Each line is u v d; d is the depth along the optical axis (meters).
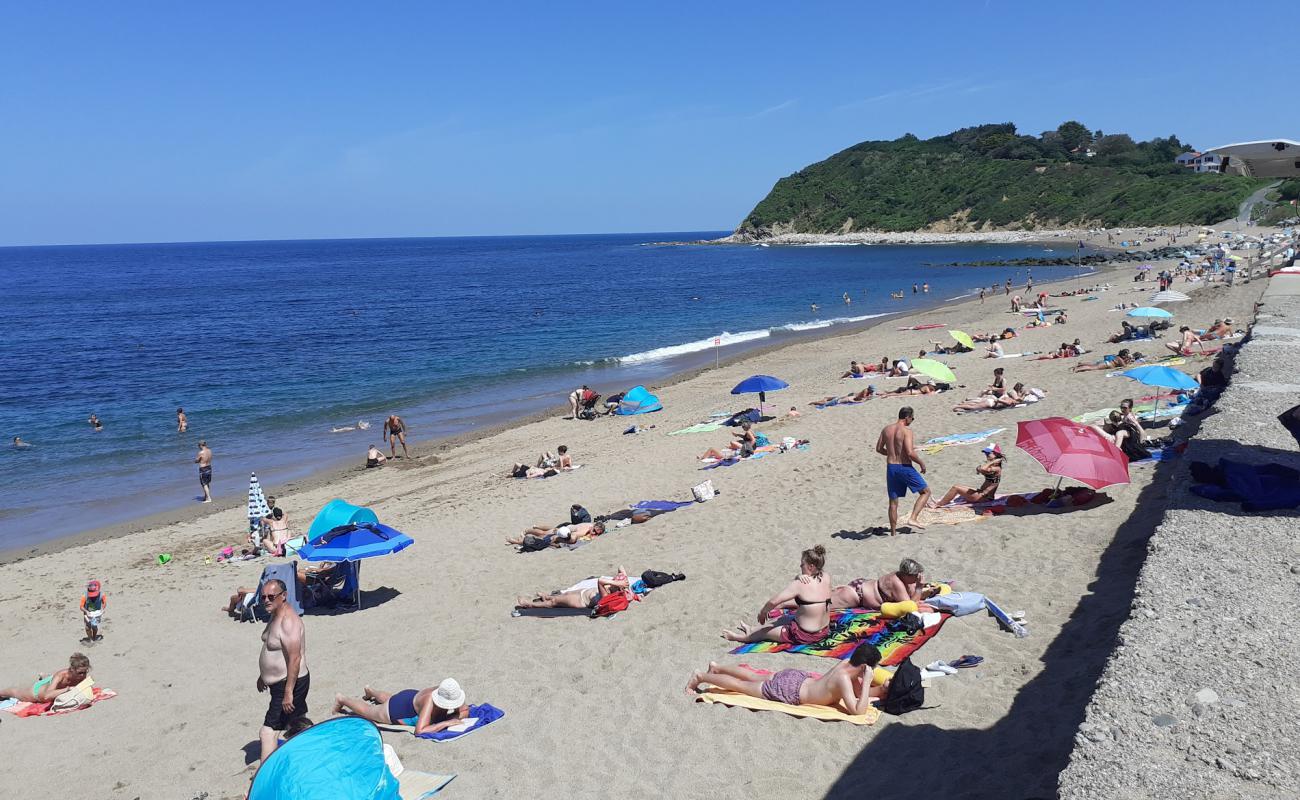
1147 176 138.88
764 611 8.03
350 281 107.00
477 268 133.88
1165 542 6.95
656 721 7.03
